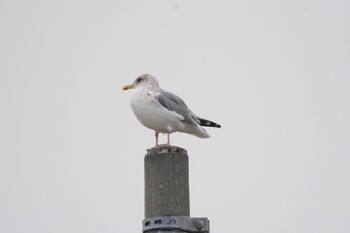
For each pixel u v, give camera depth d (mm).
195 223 9805
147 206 10234
